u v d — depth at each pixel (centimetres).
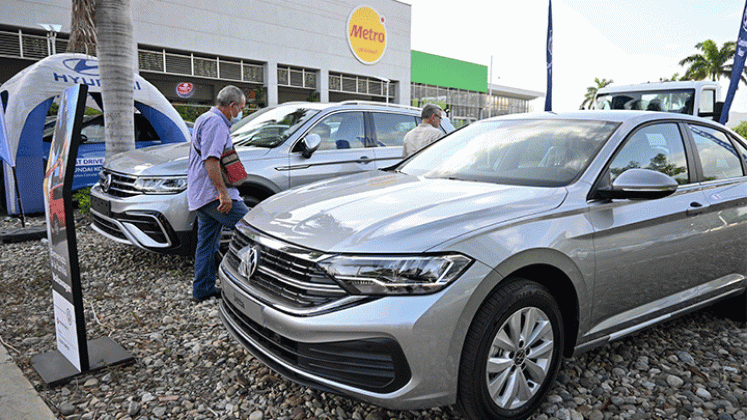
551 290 260
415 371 208
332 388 215
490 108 4950
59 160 280
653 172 263
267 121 580
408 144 562
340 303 212
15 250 588
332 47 3275
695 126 351
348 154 573
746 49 957
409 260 211
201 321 378
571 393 280
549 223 245
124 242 481
